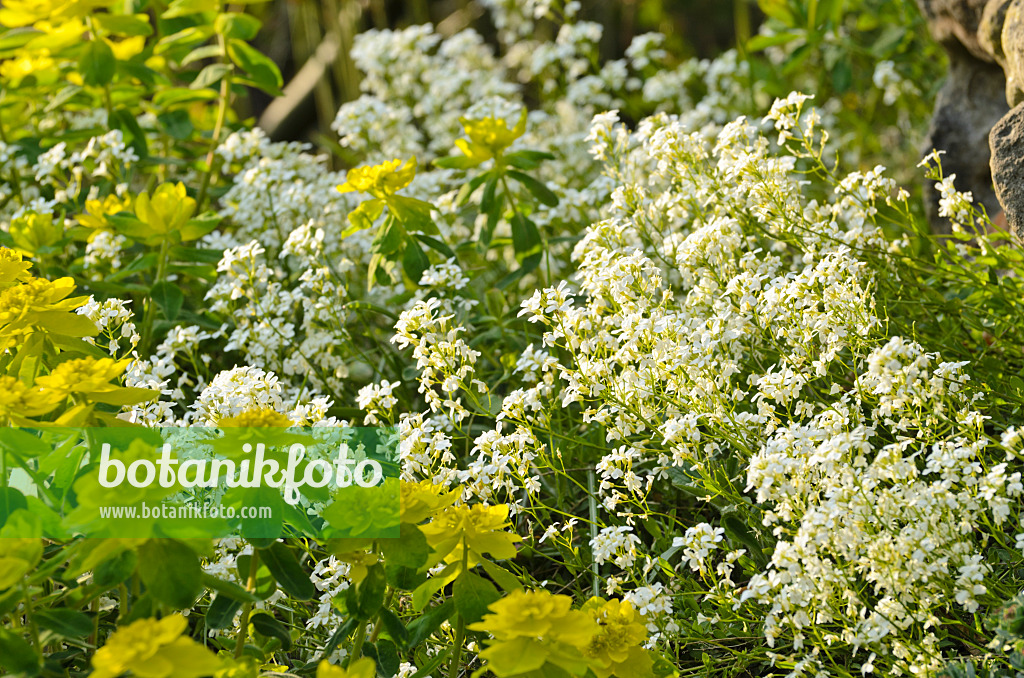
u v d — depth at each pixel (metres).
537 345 2.92
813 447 1.95
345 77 6.23
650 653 1.81
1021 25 2.78
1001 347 2.62
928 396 1.97
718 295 2.58
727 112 4.92
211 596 2.08
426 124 4.69
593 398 2.45
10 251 2.06
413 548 1.68
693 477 2.23
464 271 3.10
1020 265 2.58
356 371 3.25
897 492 1.84
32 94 3.99
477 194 3.39
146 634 1.32
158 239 2.89
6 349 1.96
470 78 4.53
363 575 1.70
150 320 2.89
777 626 1.90
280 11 8.22
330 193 3.53
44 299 1.82
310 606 2.27
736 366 2.33
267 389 2.19
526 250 3.09
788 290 2.22
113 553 1.48
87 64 3.47
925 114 4.64
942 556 1.84
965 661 1.85
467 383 2.74
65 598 1.91
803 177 3.93
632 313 2.33
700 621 1.97
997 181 2.63
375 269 2.95
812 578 1.77
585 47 4.63
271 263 3.46
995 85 3.31
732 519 2.12
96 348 2.01
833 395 2.49
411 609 2.12
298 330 3.30
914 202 4.05
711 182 2.78
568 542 2.18
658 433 2.27
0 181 3.85
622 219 2.98
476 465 2.14
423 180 3.60
